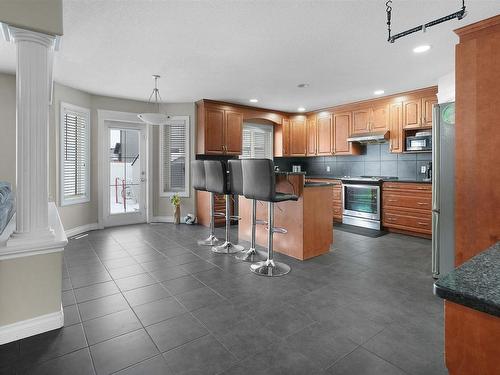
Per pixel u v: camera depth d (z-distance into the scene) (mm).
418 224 4500
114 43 2920
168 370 1570
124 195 5500
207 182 3785
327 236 3727
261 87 4512
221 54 3199
